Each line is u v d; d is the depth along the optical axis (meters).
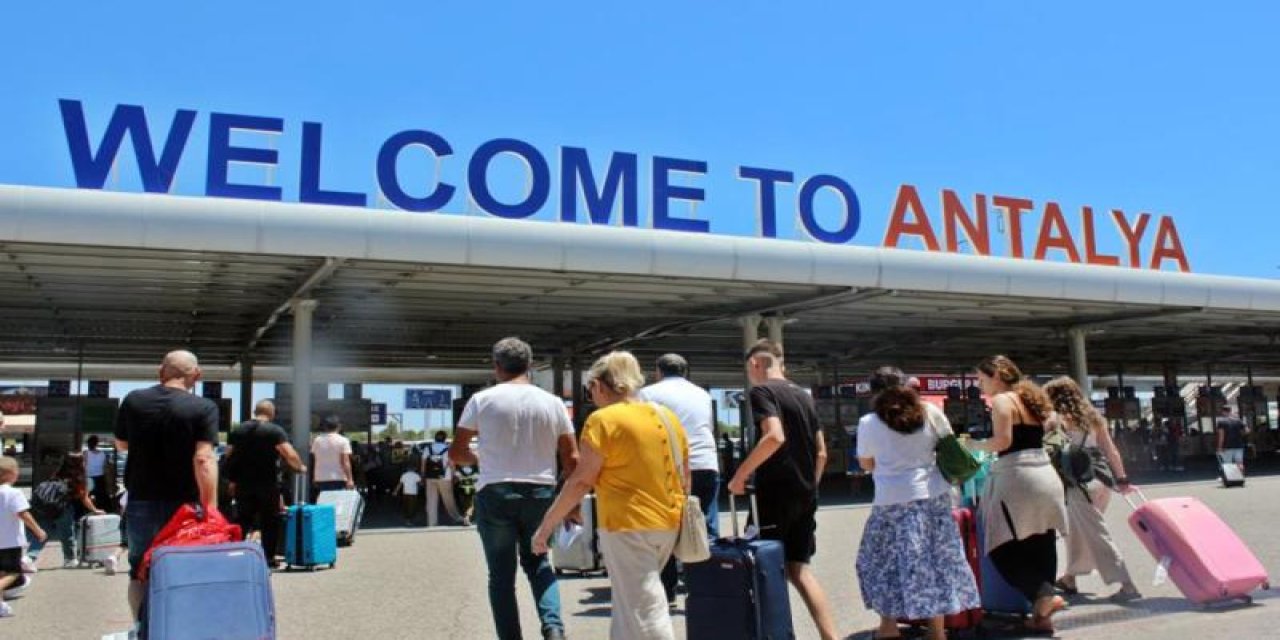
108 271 15.19
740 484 5.69
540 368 31.09
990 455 8.02
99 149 12.31
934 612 5.83
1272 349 33.28
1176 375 42.38
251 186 12.93
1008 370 6.75
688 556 5.02
